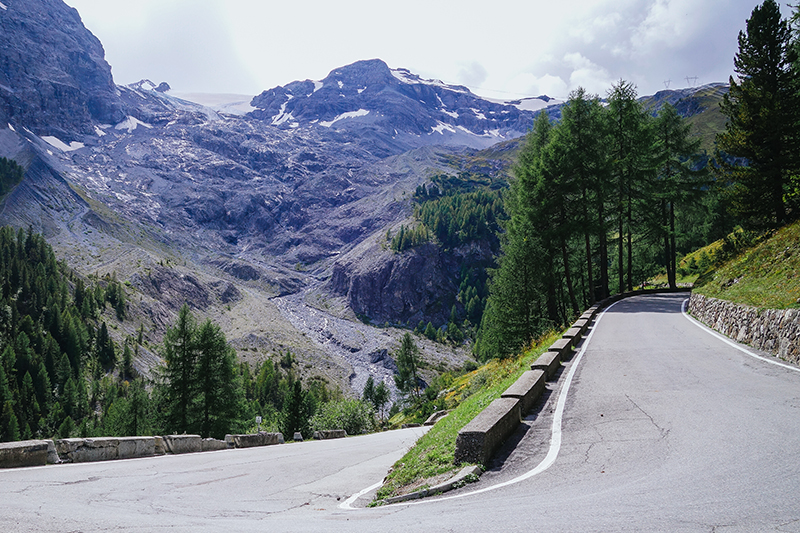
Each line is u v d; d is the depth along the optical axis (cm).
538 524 439
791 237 1869
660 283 5494
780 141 2859
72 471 929
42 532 458
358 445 1700
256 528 487
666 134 4156
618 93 3866
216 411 4144
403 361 10175
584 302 4322
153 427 4516
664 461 613
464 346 18400
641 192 4022
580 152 3378
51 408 10512
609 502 489
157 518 543
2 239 17712
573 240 3600
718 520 419
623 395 997
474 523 458
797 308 1248
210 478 908
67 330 13138
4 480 792
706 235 6625
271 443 2045
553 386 1148
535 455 707
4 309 13038
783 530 388
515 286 3259
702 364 1263
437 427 1100
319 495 739
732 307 1736
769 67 3039
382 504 625
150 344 16488
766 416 766
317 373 15375
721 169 3164
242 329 18912
